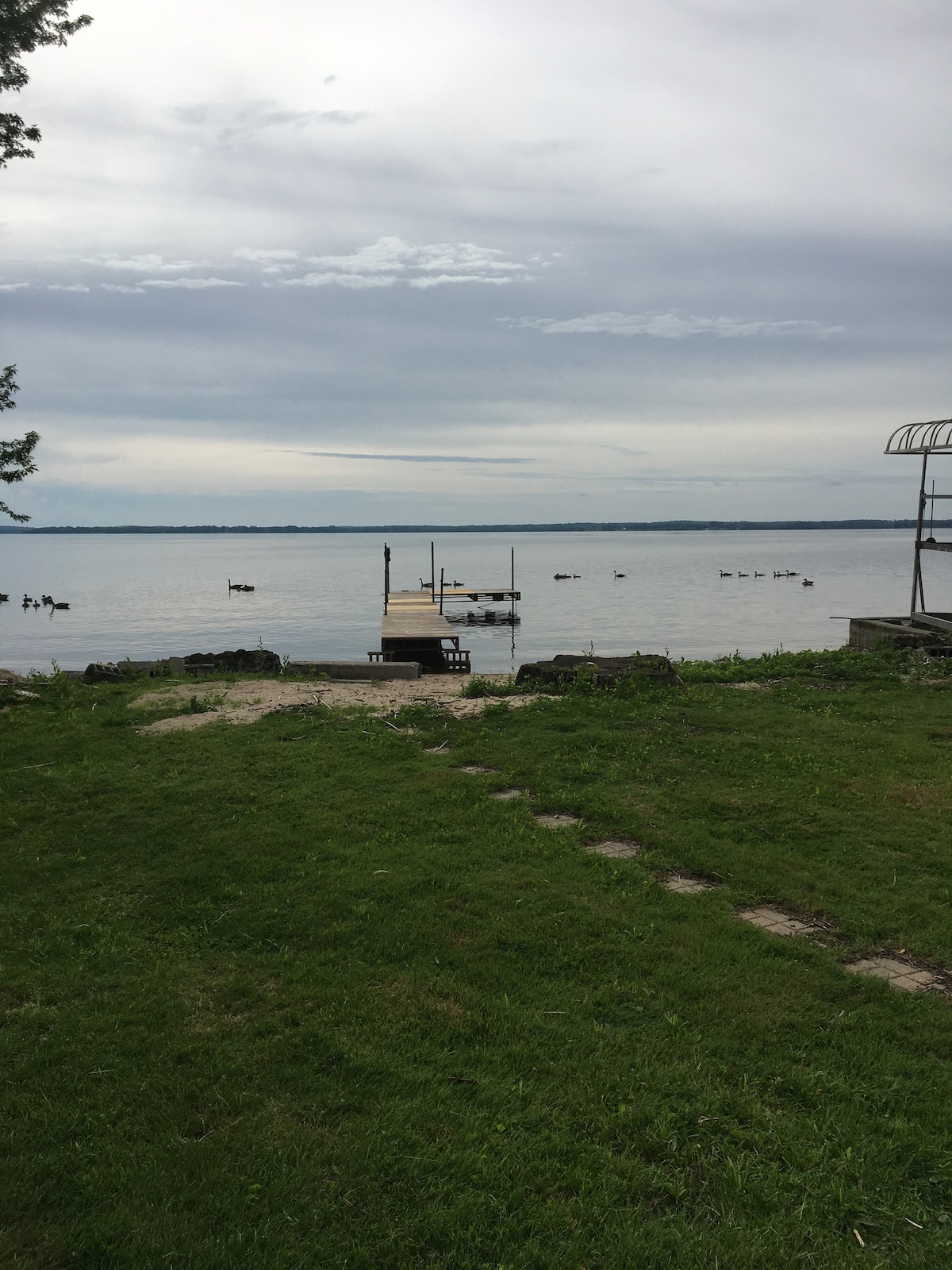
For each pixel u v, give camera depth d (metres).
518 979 4.57
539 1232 3.01
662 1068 3.81
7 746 9.27
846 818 6.83
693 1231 2.99
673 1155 3.35
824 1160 3.29
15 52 12.03
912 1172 3.25
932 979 4.55
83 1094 3.74
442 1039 4.07
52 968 4.83
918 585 16.11
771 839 6.52
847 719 10.15
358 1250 2.91
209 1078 3.83
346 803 7.29
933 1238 2.95
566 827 6.77
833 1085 3.68
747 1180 3.21
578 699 10.96
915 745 8.88
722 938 4.96
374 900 5.51
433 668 26.91
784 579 79.31
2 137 12.48
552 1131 3.47
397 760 8.58
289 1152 3.37
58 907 5.62
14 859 6.38
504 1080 3.78
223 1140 3.44
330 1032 4.11
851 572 91.56
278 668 17.69
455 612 49.44
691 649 34.25
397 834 6.62
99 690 12.73
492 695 11.68
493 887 5.65
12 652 35.94
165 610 53.00
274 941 5.08
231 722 10.20
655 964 4.69
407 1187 3.20
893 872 5.84
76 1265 2.90
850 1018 4.16
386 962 4.82
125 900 5.73
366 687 12.88
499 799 7.46
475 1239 2.97
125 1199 3.16
